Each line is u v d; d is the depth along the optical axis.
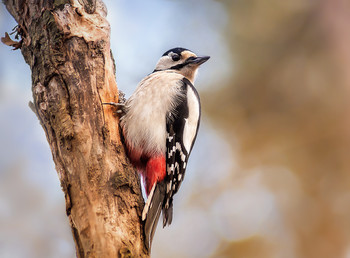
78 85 6.81
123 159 6.82
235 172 15.91
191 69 9.73
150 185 7.66
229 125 16.11
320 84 16.84
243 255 14.57
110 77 7.27
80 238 6.25
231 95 16.17
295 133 16.38
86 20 7.16
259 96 16.36
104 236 6.15
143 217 6.51
